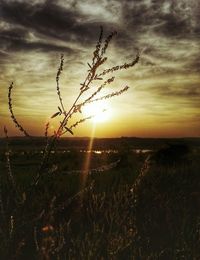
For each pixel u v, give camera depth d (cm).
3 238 169
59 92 163
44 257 185
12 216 169
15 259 168
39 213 179
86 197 511
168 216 532
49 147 163
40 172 164
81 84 163
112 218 291
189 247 435
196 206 581
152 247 457
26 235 170
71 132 161
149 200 598
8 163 165
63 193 571
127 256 379
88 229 421
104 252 324
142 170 237
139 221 518
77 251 352
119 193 277
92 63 164
